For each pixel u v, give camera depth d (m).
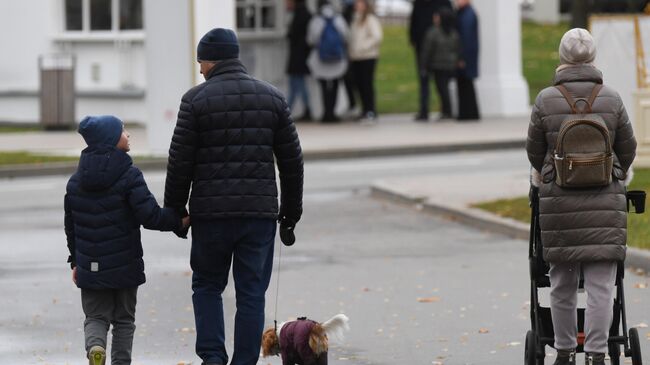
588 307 12.06
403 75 62.06
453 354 14.48
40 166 34.12
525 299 17.66
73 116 43.94
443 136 39.47
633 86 29.77
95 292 12.37
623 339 12.14
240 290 12.54
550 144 12.02
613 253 11.89
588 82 12.09
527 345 12.45
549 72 60.38
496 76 46.28
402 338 15.36
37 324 16.36
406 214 26.39
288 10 46.28
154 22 35.66
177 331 15.92
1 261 21.30
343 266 20.52
